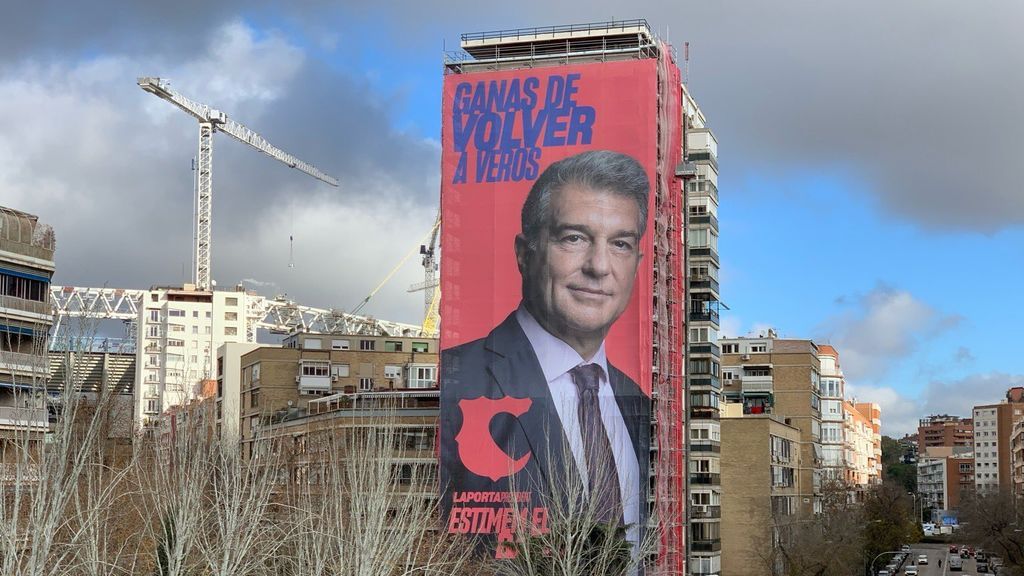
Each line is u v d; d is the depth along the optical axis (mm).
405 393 111625
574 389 95750
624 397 95000
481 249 98625
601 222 97062
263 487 60656
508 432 95812
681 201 110562
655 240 98875
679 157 106562
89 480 49031
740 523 130625
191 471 56562
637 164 97500
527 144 99062
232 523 53062
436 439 99125
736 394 166000
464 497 95250
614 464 93688
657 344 99250
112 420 70938
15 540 42250
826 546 127125
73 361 46625
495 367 96938
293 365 142125
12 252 81062
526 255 97875
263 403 137375
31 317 78688
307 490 63594
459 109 100500
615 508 91062
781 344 170125
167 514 54000
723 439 132375
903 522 186500
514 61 102875
